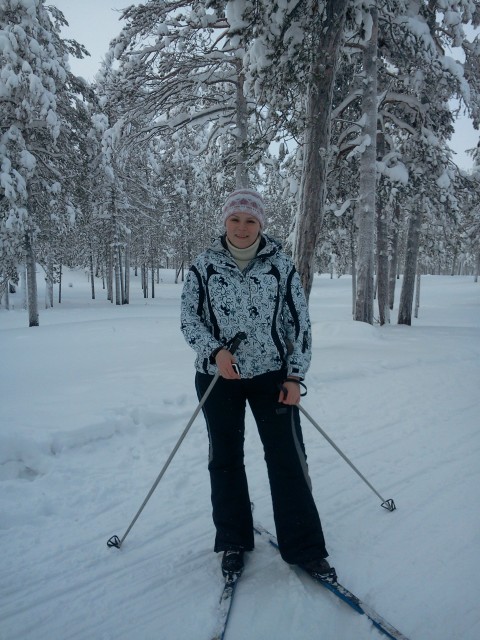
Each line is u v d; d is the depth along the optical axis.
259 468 3.31
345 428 4.11
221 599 1.91
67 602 1.96
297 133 6.56
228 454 2.14
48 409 4.19
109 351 7.85
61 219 16.39
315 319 18.42
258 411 2.08
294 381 1.96
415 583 2.02
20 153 13.80
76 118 15.68
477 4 11.27
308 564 2.03
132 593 2.01
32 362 6.97
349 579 2.05
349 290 40.12
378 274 15.39
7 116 13.87
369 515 2.61
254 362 2.04
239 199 1.99
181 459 3.48
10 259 15.77
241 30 6.20
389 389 5.42
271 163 11.16
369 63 9.96
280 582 2.05
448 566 2.13
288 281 2.08
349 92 10.91
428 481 3.03
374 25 9.70
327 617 1.82
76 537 2.46
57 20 15.63
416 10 10.29
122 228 28.88
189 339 2.00
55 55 13.70
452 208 12.58
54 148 15.23
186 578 2.10
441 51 11.23
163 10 10.23
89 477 3.15
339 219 12.59
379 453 3.52
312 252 6.64
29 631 1.80
